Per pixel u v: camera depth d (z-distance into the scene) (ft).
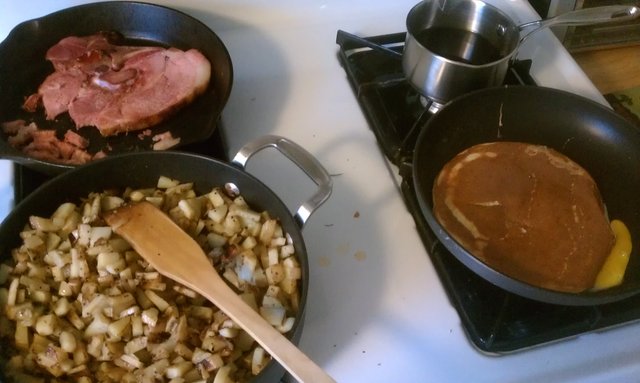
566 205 2.37
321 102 2.88
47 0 2.88
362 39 3.01
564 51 3.28
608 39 4.14
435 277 2.26
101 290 1.94
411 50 2.66
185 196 2.21
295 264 2.01
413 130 2.65
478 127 2.57
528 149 2.57
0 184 2.39
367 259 2.29
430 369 2.02
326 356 2.03
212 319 1.93
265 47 3.12
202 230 2.16
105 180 2.17
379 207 2.46
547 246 2.25
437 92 2.66
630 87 3.95
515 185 2.43
